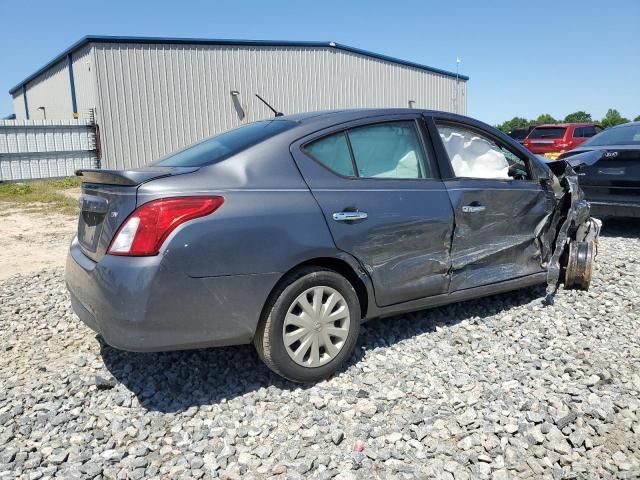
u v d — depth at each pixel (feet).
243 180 10.42
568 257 15.99
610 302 15.57
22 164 62.59
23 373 12.03
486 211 13.62
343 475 8.36
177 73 67.31
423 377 11.31
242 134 12.28
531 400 10.29
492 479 8.29
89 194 11.21
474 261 13.55
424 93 92.02
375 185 11.91
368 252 11.55
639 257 20.81
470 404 10.24
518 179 14.79
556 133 62.54
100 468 8.54
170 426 9.80
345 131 12.02
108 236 9.94
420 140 13.15
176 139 68.28
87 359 12.51
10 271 22.36
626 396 10.46
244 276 10.03
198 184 10.00
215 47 69.26
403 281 12.25
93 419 9.96
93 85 63.98
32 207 43.04
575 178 15.75
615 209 24.08
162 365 12.07
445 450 8.91
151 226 9.46
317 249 10.76
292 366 10.68
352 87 81.25
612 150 23.90
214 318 9.91
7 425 9.84
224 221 9.86
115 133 64.69
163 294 9.43
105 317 9.75
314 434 9.40
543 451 8.90
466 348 12.68
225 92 70.74
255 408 10.30
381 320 14.23
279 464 8.64
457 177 13.43
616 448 8.96
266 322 10.45
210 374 11.59
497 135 14.83
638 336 13.35
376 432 9.43
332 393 10.73
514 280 14.60
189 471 8.54
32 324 15.05
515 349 12.60
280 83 74.49
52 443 9.25
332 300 11.11
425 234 12.44
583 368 11.57
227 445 9.14
